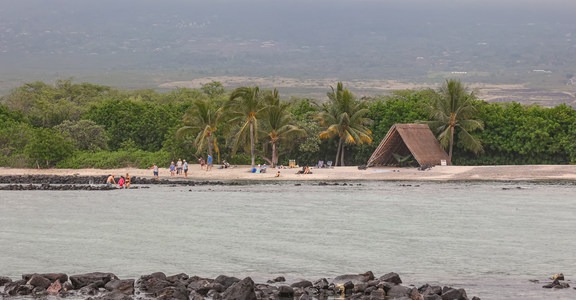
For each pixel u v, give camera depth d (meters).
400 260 61.97
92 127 184.38
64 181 146.75
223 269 59.03
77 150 178.50
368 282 49.97
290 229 79.06
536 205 98.00
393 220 85.12
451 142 166.38
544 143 163.88
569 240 70.94
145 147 188.00
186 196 113.94
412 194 113.31
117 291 48.06
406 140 155.62
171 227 81.25
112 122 191.62
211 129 164.00
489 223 82.31
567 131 164.62
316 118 173.50
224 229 79.50
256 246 69.00
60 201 108.50
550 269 58.03
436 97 170.38
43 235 76.44
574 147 160.62
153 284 50.31
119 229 80.19
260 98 161.88
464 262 60.91
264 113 158.88
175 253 65.88
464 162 171.62
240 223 83.81
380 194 113.81
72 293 49.53
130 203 105.00
